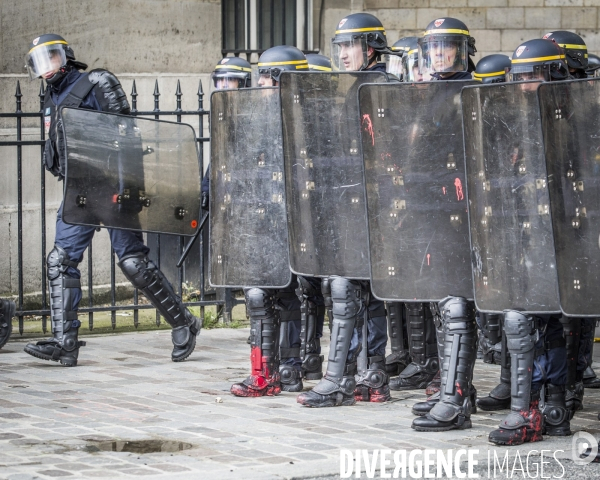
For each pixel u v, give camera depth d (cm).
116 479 684
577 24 1906
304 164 907
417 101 830
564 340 817
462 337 842
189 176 1163
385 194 845
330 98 894
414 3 1855
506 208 779
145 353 1217
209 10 1692
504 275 788
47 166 1138
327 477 702
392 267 848
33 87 1529
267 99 938
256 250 952
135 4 1611
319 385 932
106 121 1105
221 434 819
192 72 1677
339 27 918
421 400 964
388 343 1297
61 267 1127
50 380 1046
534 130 765
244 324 1439
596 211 734
